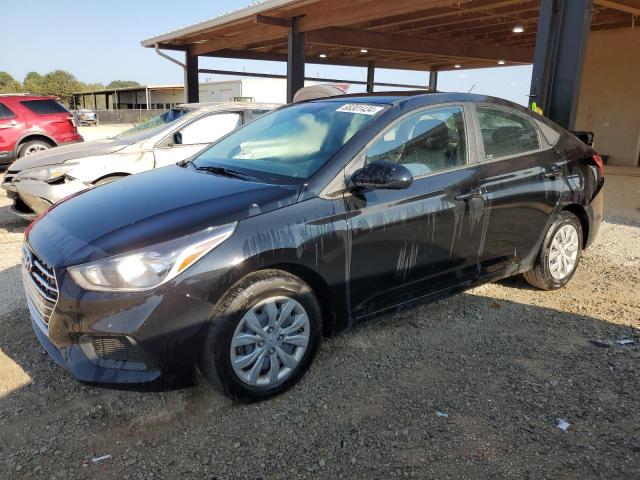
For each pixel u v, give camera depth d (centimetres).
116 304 248
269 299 277
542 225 415
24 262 303
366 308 323
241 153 370
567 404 284
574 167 435
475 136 373
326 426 267
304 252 284
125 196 313
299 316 291
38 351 340
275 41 1504
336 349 345
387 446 252
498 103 399
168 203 289
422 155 344
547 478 229
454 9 1044
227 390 271
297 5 999
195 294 256
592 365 325
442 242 347
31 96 1120
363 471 235
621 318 395
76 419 272
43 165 600
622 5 901
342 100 389
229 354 267
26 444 252
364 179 296
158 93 5819
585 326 381
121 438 257
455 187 349
